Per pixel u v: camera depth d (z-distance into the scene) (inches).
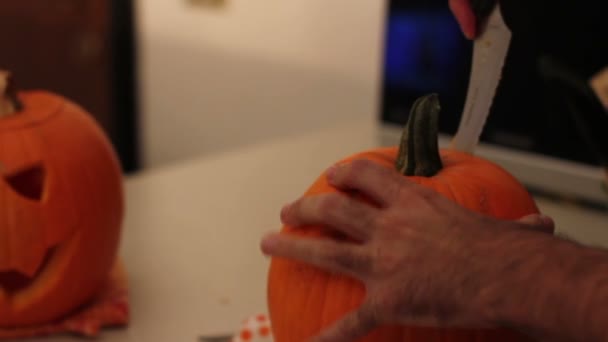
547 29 50.4
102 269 39.8
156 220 49.1
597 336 23.1
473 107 31.1
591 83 47.1
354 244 26.6
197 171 58.4
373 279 25.8
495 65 30.2
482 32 29.9
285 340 30.2
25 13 110.5
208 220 49.3
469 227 25.3
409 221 25.8
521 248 24.5
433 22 55.5
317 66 81.7
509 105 53.2
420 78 57.7
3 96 38.2
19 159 37.1
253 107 90.5
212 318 39.4
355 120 80.1
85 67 110.0
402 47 58.2
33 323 38.7
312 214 27.6
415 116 29.7
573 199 52.1
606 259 24.1
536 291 23.8
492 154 54.7
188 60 96.3
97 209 38.8
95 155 39.3
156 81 102.1
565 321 23.5
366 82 77.7
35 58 112.8
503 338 28.0
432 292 24.8
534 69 51.4
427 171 29.7
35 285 38.3
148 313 39.7
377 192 27.2
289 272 29.7
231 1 87.7
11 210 36.9
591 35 49.1
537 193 53.6
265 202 52.2
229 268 43.8
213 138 97.4
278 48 84.8
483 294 24.3
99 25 106.3
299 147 64.4
